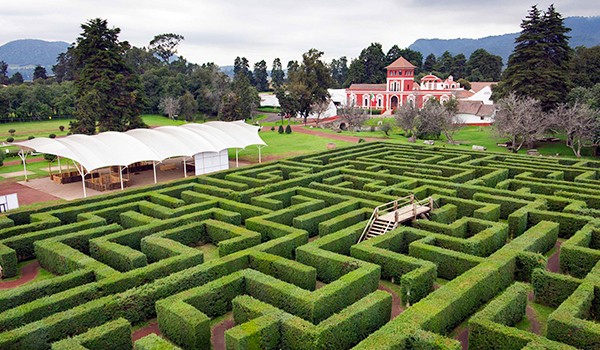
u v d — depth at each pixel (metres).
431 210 28.80
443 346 13.32
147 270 20.22
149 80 117.75
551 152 60.28
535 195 31.61
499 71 154.75
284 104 100.12
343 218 27.16
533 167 42.06
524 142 62.25
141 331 17.73
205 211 29.56
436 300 16.44
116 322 15.64
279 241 23.72
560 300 18.42
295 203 32.78
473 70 149.25
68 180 47.28
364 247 22.62
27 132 84.75
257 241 25.05
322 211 29.00
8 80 163.75
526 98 62.38
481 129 84.25
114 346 15.24
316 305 16.83
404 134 79.56
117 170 51.94
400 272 21.16
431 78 110.31
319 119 112.56
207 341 15.80
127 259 21.95
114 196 34.28
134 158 40.97
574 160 45.56
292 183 37.34
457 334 16.73
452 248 23.31
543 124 58.31
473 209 30.12
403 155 51.44
